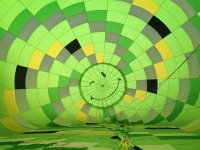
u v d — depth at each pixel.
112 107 15.77
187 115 15.46
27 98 14.91
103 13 13.95
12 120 14.73
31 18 13.58
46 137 12.80
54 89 15.19
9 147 10.84
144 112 15.80
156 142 11.34
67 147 10.60
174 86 15.16
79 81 15.39
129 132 13.72
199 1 13.04
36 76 14.74
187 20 13.75
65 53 14.81
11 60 14.15
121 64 15.20
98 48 14.98
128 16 13.97
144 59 14.95
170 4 13.35
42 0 13.21
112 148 10.40
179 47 14.45
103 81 15.40
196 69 14.65
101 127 15.23
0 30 13.49
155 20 13.93
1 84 14.31
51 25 13.98
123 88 15.45
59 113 15.62
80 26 14.31
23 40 13.97
